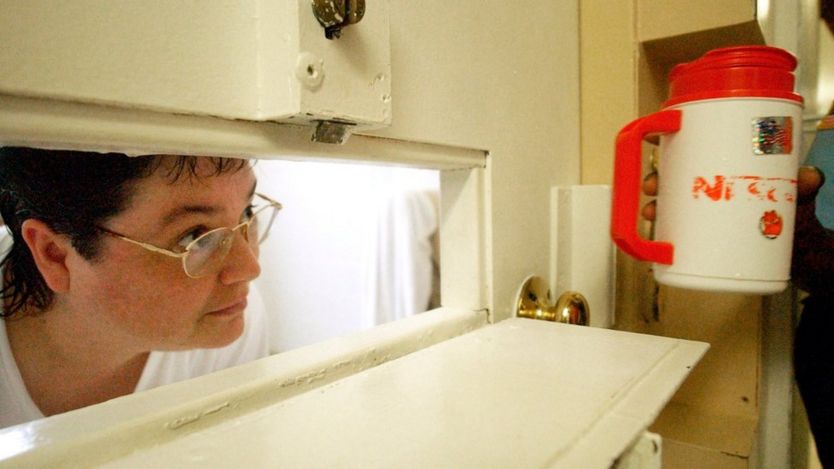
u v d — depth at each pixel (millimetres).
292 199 2053
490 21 541
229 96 296
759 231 435
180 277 643
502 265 576
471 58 511
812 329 647
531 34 625
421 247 1251
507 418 281
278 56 295
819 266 580
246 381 330
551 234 685
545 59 663
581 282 711
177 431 285
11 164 555
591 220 700
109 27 243
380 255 1305
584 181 778
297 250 2080
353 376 358
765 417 807
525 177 620
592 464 232
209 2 284
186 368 894
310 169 1955
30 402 720
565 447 247
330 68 302
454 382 341
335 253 1926
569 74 734
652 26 705
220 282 708
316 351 395
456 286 567
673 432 745
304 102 289
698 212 456
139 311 634
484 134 535
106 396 786
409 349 448
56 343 689
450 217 567
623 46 728
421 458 237
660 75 827
